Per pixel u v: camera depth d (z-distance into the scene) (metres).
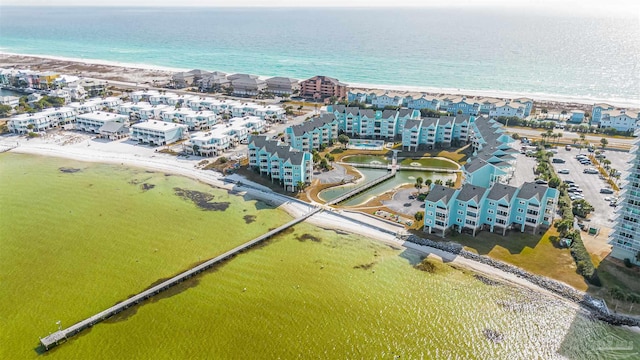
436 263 117.94
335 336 94.31
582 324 96.12
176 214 147.12
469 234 130.00
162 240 131.62
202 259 121.94
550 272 112.00
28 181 173.00
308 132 199.12
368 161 192.50
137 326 98.31
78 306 104.62
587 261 112.44
